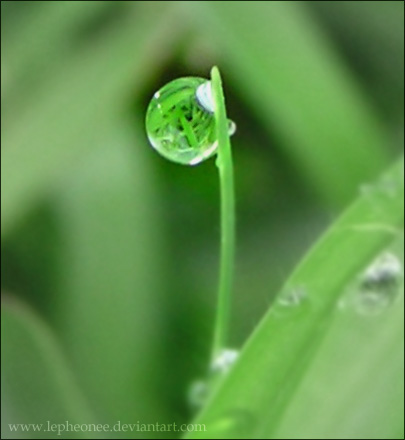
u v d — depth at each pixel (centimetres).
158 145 10
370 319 11
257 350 11
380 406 11
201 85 10
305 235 14
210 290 13
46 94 13
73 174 13
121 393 13
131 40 14
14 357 12
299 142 13
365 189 11
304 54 14
